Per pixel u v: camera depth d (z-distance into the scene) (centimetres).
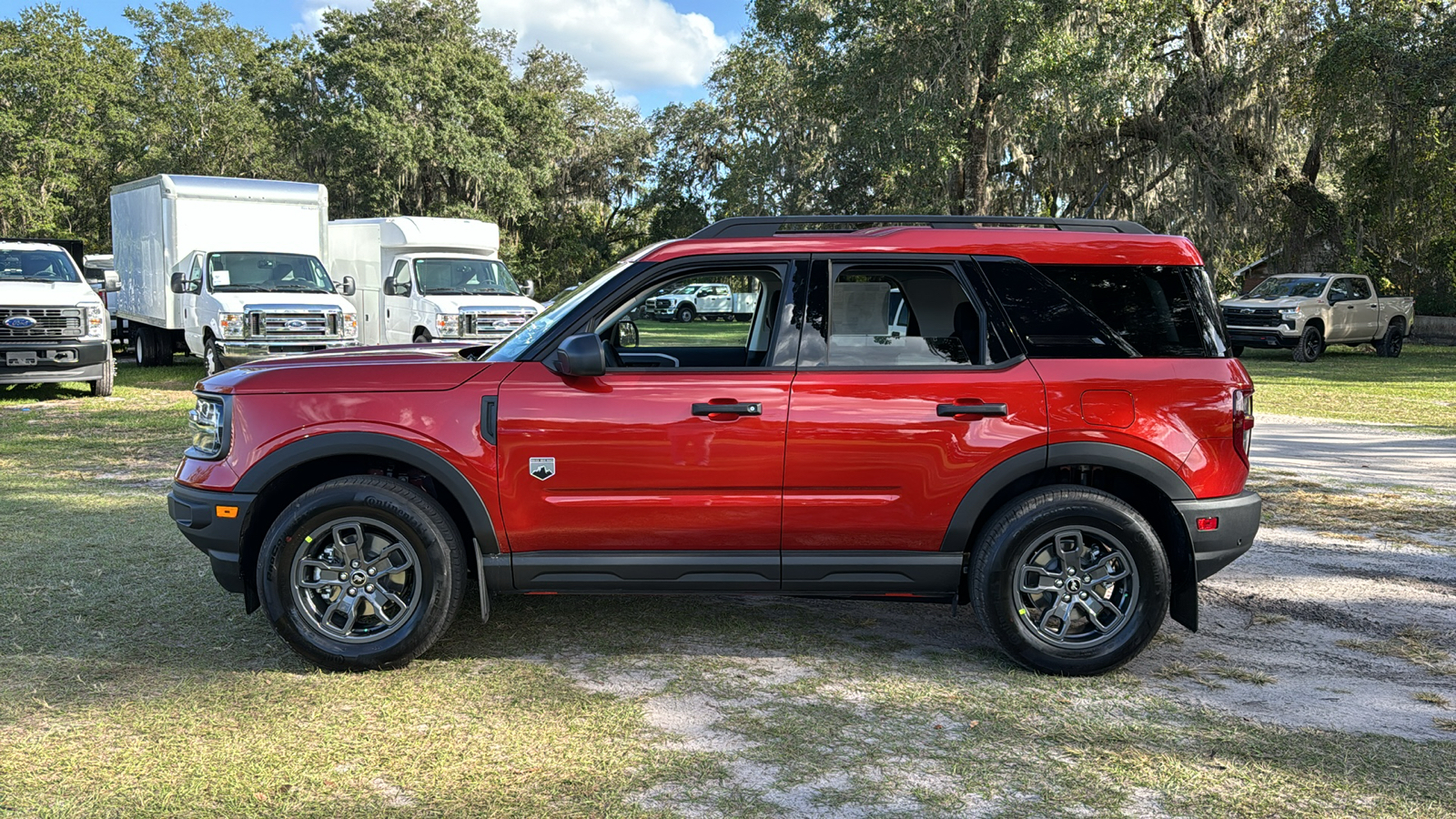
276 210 1708
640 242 5809
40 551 584
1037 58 2441
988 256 414
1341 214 3072
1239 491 417
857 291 412
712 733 355
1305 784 320
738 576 411
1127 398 406
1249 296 2459
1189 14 2738
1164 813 301
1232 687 405
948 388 404
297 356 449
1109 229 430
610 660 429
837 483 404
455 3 4922
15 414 1231
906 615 498
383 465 430
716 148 5016
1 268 1371
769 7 2781
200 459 414
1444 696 396
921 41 2559
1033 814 300
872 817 297
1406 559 602
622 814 296
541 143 4903
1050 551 411
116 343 2200
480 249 1838
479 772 323
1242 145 2917
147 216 1739
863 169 3544
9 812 293
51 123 4794
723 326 493
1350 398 1535
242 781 315
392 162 4375
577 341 390
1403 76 2512
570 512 403
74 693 384
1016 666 426
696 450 400
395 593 409
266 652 429
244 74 5341
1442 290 3256
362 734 350
